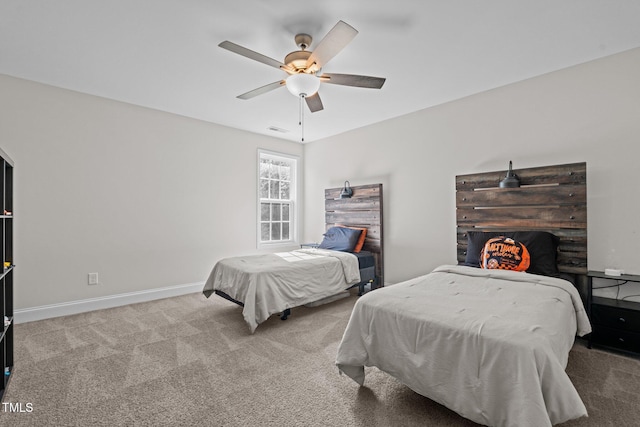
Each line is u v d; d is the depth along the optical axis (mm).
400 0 1839
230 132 4438
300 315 3176
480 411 1297
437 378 1450
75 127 3184
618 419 1541
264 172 4973
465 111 3359
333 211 4707
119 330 2713
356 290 4289
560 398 1172
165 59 2535
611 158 2512
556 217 2707
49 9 1910
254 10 1927
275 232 5066
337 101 3473
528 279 2180
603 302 2396
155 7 1896
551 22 2051
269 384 1872
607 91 2527
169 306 3434
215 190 4277
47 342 2449
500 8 1908
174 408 1636
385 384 1888
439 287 2072
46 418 1548
